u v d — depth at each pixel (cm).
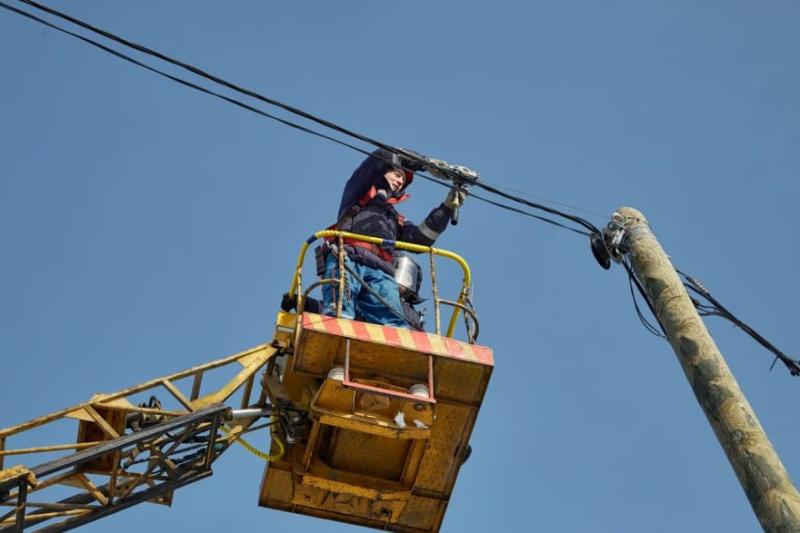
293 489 1742
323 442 1705
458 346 1656
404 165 1878
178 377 1692
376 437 1694
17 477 1511
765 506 1221
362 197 1873
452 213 1850
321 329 1606
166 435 1669
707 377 1329
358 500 1764
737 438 1272
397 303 1767
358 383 1609
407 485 1734
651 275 1452
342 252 1738
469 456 1745
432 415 1612
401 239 1900
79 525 1609
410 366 1653
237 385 1697
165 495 1702
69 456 1559
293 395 1734
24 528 1570
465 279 1802
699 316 1401
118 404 1645
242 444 1709
